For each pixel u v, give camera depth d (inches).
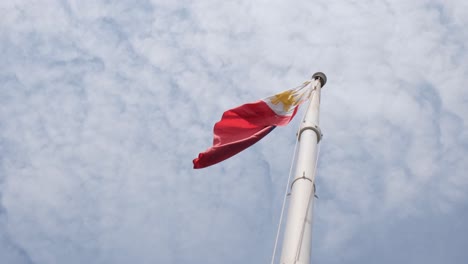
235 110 765.3
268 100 781.9
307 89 800.3
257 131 757.9
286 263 473.4
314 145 635.5
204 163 717.3
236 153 731.4
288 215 534.0
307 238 502.0
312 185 569.6
